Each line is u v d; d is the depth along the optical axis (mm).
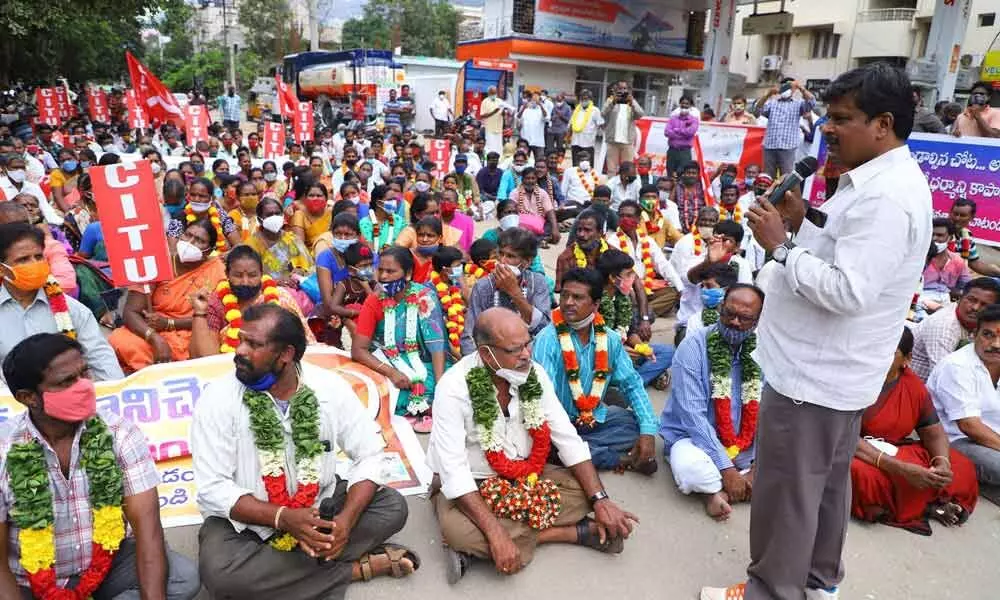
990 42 27344
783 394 2438
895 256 2154
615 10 25906
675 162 11781
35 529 2258
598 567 3148
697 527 3496
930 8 28062
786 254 2297
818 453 2447
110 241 4098
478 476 3127
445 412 3016
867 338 2305
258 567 2570
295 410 2605
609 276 4578
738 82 29938
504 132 17844
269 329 2463
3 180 7695
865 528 3596
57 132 13156
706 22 28672
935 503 3672
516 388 3127
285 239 5871
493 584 2998
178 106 13703
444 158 12891
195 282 4566
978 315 3871
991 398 3873
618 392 4457
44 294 3422
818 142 10867
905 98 2158
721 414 3646
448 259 4465
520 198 9711
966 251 6902
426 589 2947
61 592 2338
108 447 2387
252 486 2627
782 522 2518
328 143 14430
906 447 3703
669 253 8047
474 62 23219
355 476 2742
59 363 2203
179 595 2549
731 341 3719
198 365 3568
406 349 4289
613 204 9602
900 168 2201
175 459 3422
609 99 12469
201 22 58281
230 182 7383
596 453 3863
